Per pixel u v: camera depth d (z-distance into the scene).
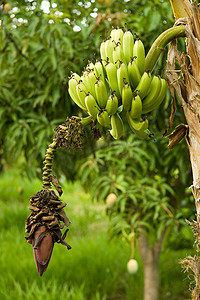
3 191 12.95
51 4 4.49
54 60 4.28
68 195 13.48
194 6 2.49
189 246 6.34
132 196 4.82
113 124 2.52
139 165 5.41
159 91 2.48
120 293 7.86
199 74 2.50
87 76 2.48
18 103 4.91
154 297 6.17
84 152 5.24
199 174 2.52
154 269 6.21
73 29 4.79
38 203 2.33
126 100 2.41
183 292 7.48
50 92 4.91
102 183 5.08
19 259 8.06
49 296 6.37
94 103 2.42
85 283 7.41
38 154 5.13
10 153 5.62
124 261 8.34
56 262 7.73
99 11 4.87
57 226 2.32
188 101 2.54
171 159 5.04
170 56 2.56
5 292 6.51
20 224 10.38
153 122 4.48
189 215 5.29
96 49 4.70
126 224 5.02
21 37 4.66
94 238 9.55
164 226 5.43
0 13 4.85
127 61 2.50
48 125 4.69
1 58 4.84
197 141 2.53
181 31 2.50
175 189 5.71
